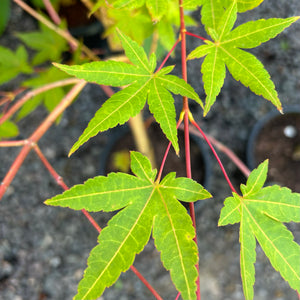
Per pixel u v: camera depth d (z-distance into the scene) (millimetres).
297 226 656
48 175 711
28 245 671
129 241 303
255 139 673
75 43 472
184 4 334
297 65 749
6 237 674
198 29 772
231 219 308
